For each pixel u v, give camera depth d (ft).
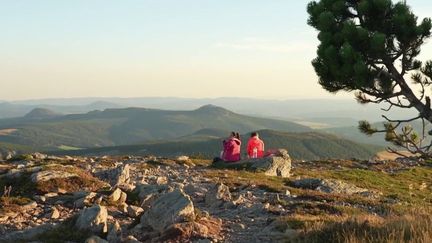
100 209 49.96
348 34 51.85
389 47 52.54
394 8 53.62
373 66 52.75
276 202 67.36
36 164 95.96
